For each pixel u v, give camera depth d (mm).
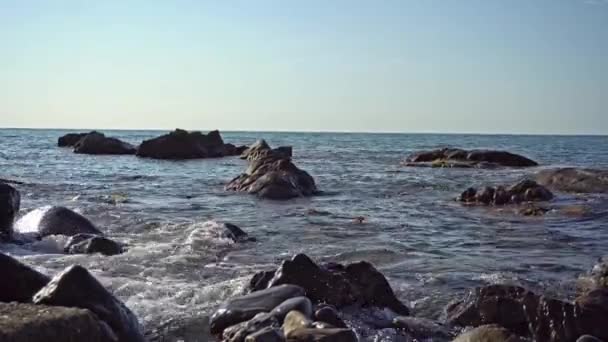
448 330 7590
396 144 97188
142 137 140750
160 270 10281
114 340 5855
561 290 9391
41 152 54812
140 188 24891
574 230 15516
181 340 7074
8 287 6789
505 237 14391
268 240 13508
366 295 8438
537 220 17297
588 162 47000
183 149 49469
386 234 14633
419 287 9492
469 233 14961
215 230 13516
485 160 40906
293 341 6242
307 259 8617
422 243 13477
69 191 23062
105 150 53625
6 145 70812
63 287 6188
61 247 11977
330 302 8188
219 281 9633
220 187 25562
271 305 7500
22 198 20453
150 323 7555
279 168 24391
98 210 17469
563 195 23141
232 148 55938
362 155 56125
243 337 6645
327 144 93062
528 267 11031
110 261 10750
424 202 21594
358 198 22688
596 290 8180
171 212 17875
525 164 40531
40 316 5375
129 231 14281
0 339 4863
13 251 11531
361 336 7285
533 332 7469
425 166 39969
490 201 21188
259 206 19734
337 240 13695
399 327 7605
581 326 7355
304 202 21156
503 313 7715
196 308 8148
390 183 28234
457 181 29281
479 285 9633
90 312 5711
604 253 12453
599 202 20828
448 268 10852
